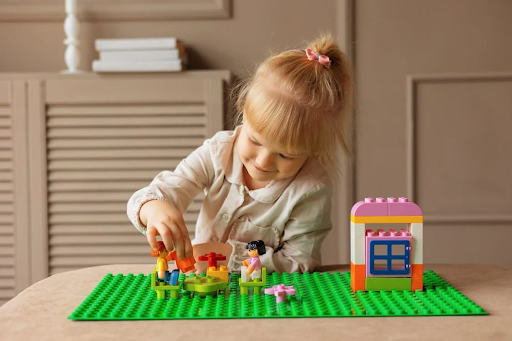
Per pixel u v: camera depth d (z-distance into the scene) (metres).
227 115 1.91
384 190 2.15
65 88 1.90
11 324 0.75
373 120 2.14
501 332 0.71
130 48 1.89
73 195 1.94
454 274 1.04
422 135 2.15
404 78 2.13
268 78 1.07
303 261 1.11
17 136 1.90
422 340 0.69
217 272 0.94
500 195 2.15
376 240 0.91
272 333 0.71
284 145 1.02
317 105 1.05
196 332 0.72
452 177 2.15
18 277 1.94
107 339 0.69
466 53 2.12
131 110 1.91
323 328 0.73
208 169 1.22
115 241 1.95
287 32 2.12
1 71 2.13
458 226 2.16
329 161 1.22
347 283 0.97
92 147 1.92
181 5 2.10
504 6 2.10
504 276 1.02
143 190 1.11
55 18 2.12
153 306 0.83
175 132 1.91
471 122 2.14
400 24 2.12
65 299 0.88
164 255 0.93
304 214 1.15
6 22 2.13
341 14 2.10
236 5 2.12
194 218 1.93
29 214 1.93
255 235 1.19
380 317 0.77
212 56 2.12
